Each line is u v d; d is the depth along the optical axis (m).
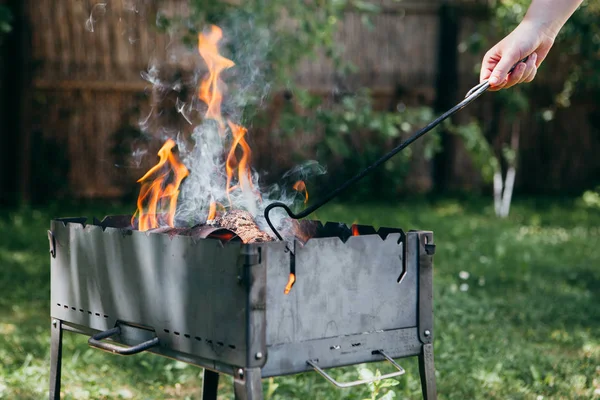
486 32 9.95
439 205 10.45
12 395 3.71
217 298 2.43
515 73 2.83
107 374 4.08
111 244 2.77
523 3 9.07
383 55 10.64
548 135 11.52
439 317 5.17
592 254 7.39
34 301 5.52
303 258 2.47
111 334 2.75
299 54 8.09
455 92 10.91
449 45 10.84
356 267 2.59
